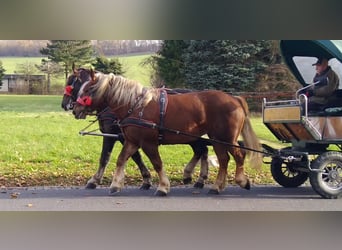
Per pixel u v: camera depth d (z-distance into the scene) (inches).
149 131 328.2
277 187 374.0
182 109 331.6
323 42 331.9
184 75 558.6
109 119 354.6
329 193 325.7
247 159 353.4
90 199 323.9
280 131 358.3
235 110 336.2
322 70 343.9
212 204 311.3
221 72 562.3
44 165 434.6
